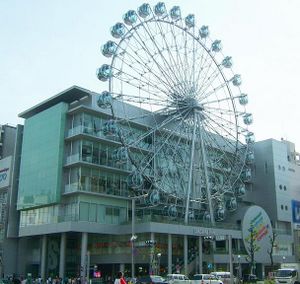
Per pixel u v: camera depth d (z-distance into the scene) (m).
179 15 67.12
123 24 61.75
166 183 68.56
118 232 66.38
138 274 64.81
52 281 60.00
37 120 73.38
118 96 60.88
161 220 64.31
